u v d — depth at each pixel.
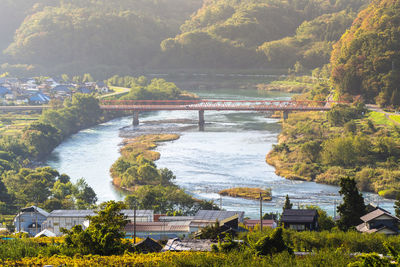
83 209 142.88
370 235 87.94
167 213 138.50
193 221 113.19
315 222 112.31
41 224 132.50
